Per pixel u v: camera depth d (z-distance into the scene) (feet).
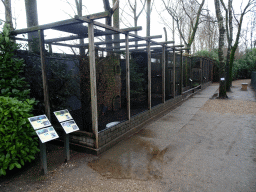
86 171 10.29
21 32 12.60
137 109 20.40
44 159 10.05
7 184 9.37
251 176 9.36
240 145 13.25
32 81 14.64
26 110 10.34
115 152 12.58
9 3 18.61
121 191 8.52
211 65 60.90
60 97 16.56
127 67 15.38
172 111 24.54
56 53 18.39
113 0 25.18
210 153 12.14
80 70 14.25
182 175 9.65
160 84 28.45
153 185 8.87
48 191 8.70
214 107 26.09
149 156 11.91
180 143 13.94
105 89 16.53
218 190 8.36
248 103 27.76
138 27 13.78
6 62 11.99
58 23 10.99
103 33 14.71
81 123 15.33
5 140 9.23
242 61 77.61
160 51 27.78
